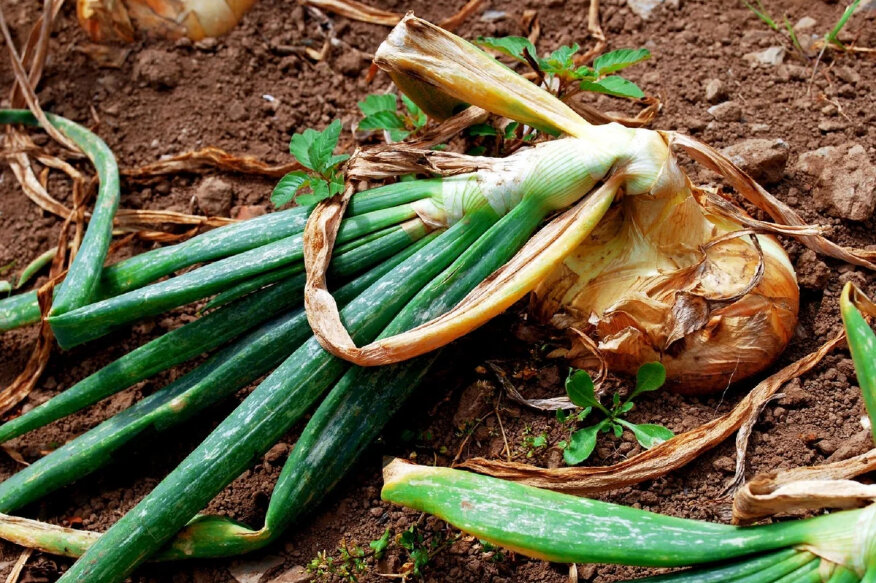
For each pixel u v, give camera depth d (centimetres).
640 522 68
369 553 74
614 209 76
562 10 90
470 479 70
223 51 90
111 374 76
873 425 67
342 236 75
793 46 86
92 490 77
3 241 86
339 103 89
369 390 74
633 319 73
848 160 79
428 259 74
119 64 90
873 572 65
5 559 75
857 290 68
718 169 77
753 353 73
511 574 73
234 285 75
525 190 74
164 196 86
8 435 77
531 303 76
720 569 68
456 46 76
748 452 74
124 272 78
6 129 89
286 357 76
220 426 73
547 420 75
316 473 73
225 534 73
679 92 85
